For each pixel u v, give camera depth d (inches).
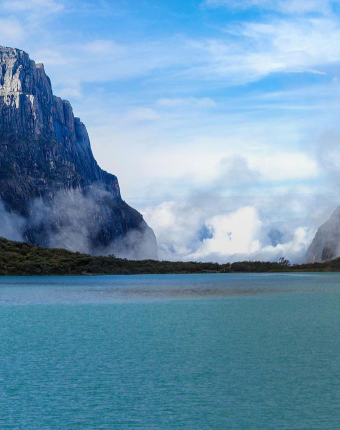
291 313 5334.6
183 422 1962.4
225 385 2423.7
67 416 2027.6
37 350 3272.6
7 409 2107.5
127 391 2337.6
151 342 3558.1
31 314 5403.5
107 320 4825.3
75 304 6565.0
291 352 3164.4
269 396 2260.1
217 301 6884.8
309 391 2325.3
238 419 1991.9
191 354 3125.0
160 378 2556.6
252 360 2945.4
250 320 4749.0
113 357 3043.8
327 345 3398.1
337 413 2049.7
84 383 2465.6
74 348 3339.1
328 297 7470.5
